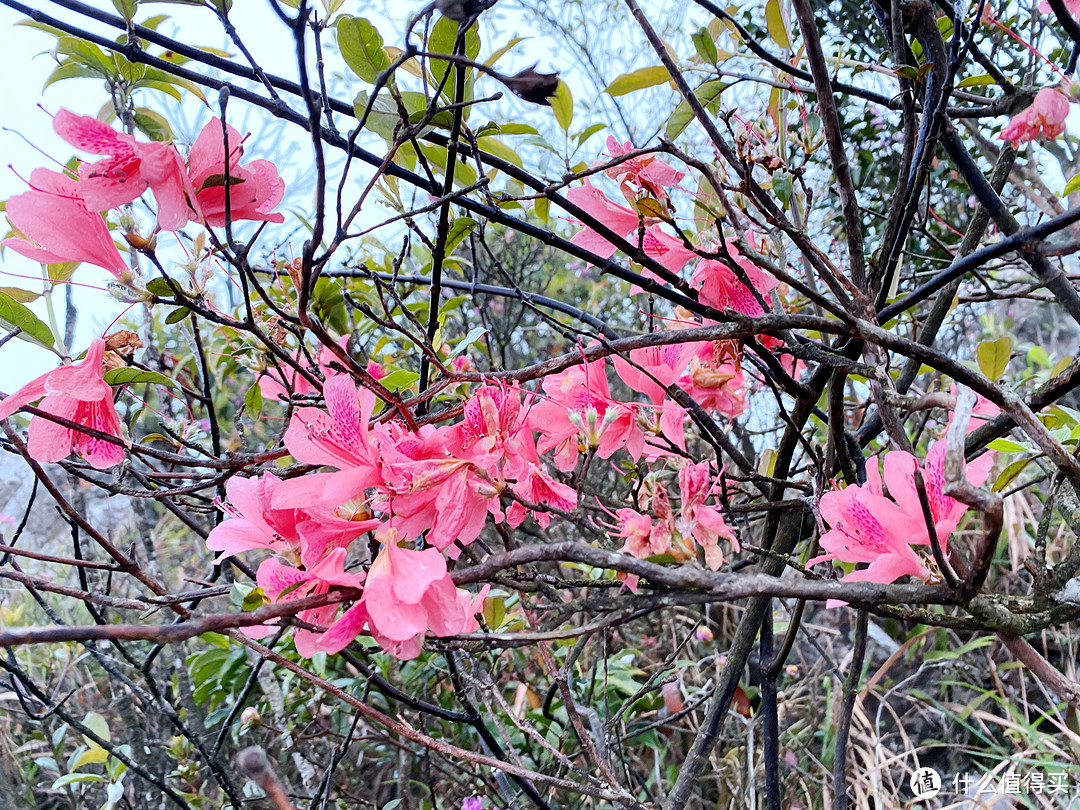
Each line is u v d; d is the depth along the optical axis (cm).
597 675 264
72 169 131
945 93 118
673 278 118
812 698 265
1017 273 310
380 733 228
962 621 89
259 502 96
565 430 120
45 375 104
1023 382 258
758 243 143
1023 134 108
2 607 294
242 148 98
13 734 289
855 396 308
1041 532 97
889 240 130
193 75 108
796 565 126
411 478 90
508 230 379
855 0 211
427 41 97
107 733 208
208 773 237
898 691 279
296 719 239
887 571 89
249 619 68
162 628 61
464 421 101
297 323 115
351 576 84
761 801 228
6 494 456
